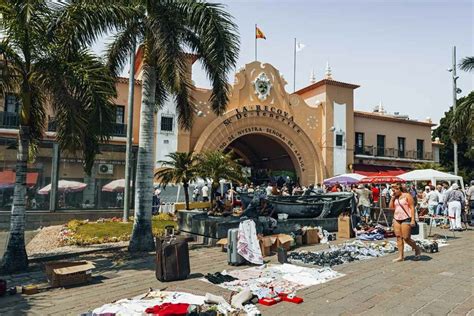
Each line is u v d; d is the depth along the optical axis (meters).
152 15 10.55
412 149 38.16
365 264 8.66
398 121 37.47
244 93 29.44
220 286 6.93
